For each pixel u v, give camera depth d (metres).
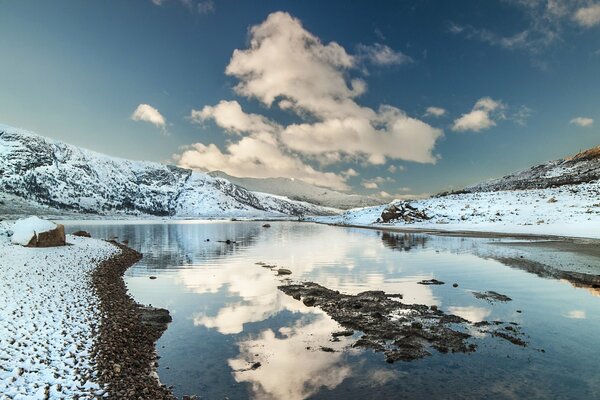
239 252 36.16
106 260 26.94
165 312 15.07
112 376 8.73
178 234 64.62
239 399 8.30
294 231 72.62
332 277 21.98
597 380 8.89
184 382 9.12
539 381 8.88
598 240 35.81
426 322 13.26
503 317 13.70
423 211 76.81
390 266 25.50
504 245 35.12
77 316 12.70
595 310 14.41
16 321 11.25
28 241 27.42
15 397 7.19
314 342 11.67
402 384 8.83
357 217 102.81
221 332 12.77
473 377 9.12
